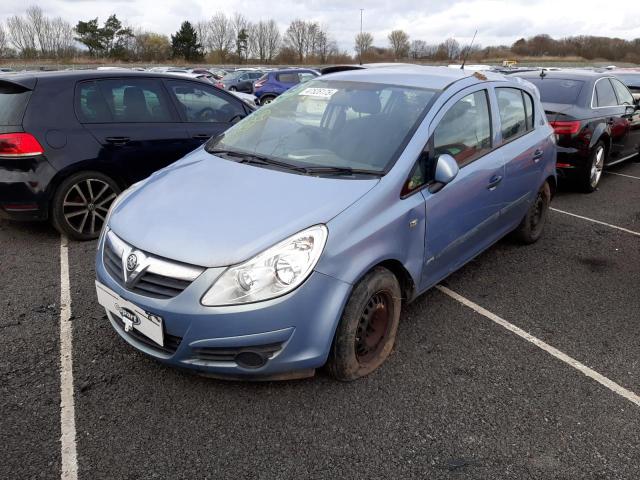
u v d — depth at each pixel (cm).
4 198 434
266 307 235
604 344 330
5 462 224
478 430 251
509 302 382
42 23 7325
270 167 310
